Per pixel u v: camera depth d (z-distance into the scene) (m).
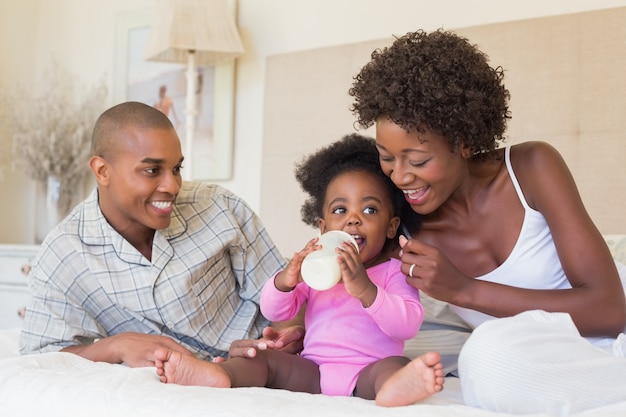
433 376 1.01
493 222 1.45
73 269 1.52
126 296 1.54
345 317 1.37
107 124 1.49
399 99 1.26
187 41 2.74
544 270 1.41
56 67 3.54
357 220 1.41
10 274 2.98
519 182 1.43
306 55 2.79
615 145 2.20
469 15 2.53
